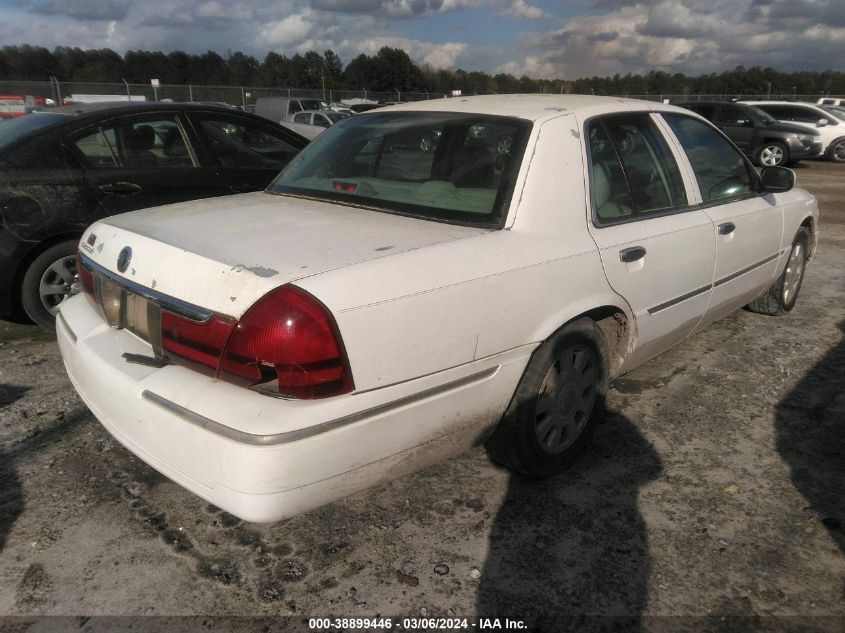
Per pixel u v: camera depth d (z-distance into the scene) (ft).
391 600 7.52
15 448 10.36
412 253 7.47
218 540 8.42
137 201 15.21
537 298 8.43
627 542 8.51
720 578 7.91
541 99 10.74
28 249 14.15
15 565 7.91
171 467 7.13
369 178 10.06
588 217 9.41
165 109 15.94
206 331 6.79
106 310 8.38
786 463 10.39
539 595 7.63
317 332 6.47
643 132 11.05
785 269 16.20
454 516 8.97
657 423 11.57
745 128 56.29
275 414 6.49
